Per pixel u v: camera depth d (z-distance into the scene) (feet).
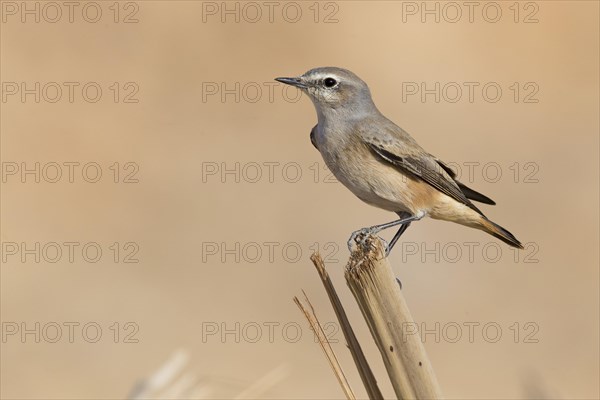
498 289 54.49
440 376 47.39
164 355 47.29
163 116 66.33
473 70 73.10
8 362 46.65
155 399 25.30
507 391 46.11
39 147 62.95
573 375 47.24
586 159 66.59
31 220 57.47
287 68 70.44
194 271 54.65
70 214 58.49
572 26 77.30
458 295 54.03
